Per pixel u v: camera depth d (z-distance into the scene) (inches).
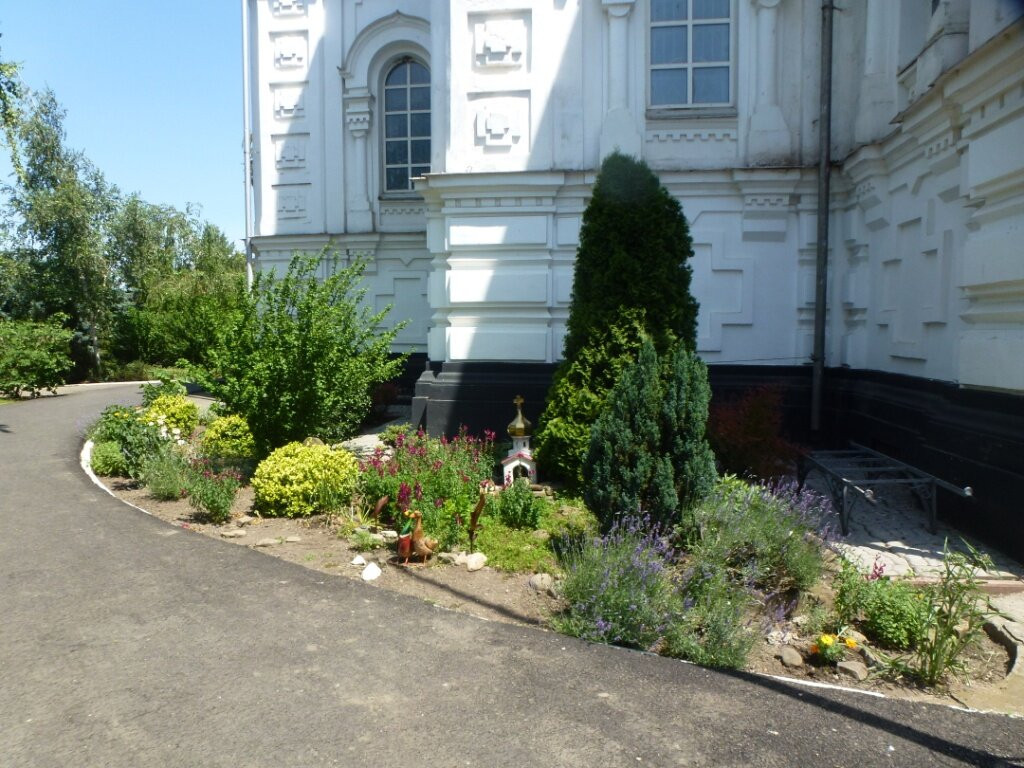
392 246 630.5
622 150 393.1
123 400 757.3
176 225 1393.9
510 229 400.8
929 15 339.0
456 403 404.8
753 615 195.9
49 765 128.7
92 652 171.2
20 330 848.3
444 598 205.6
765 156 393.4
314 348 340.2
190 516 290.7
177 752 132.6
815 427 390.0
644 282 300.0
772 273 400.2
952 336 289.6
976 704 158.4
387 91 636.7
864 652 175.9
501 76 400.2
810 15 391.5
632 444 230.5
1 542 255.0
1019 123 233.0
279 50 632.4
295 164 637.3
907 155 323.0
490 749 134.5
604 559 195.9
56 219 1171.3
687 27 398.3
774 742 138.3
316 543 252.2
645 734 140.0
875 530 275.1
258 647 173.8
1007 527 241.4
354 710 146.8
